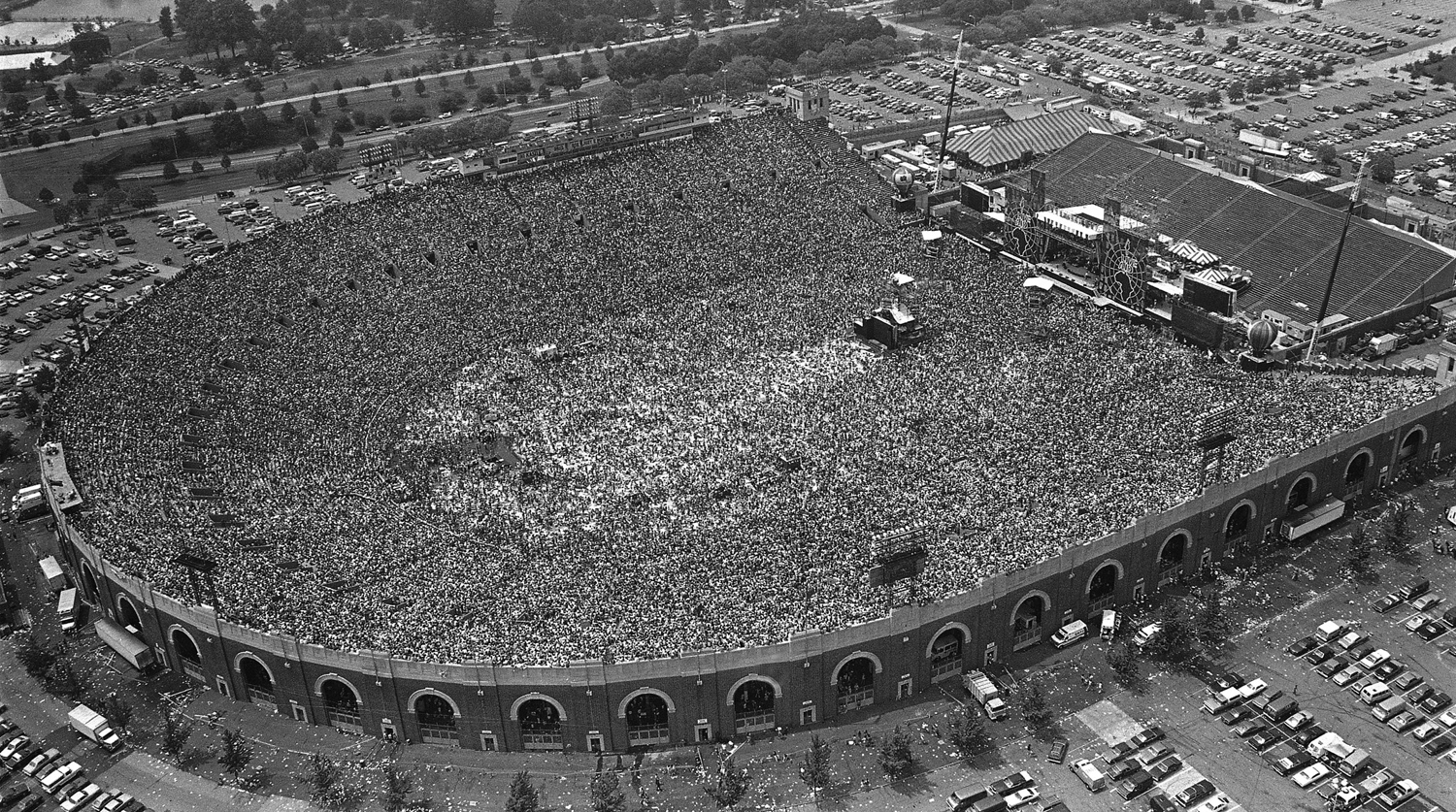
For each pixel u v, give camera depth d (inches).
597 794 4783.5
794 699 5157.5
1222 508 5984.3
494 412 7401.6
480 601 5388.8
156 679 5689.0
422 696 5167.3
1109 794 4827.8
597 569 5600.4
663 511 6136.8
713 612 5226.4
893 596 5157.5
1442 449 6953.7
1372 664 5374.0
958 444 6515.8
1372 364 7519.7
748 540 5753.0
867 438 6702.8
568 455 6850.4
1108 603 5787.4
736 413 7165.4
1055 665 5511.8
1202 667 5452.8
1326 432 6373.0
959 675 5452.8
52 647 5940.0
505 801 4913.9
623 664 4938.5
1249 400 6825.8
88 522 6058.1
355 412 7352.4
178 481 6466.5
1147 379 7160.4
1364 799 4729.3
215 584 5521.7
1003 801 4771.2
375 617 5295.3
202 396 7396.7
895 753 4950.8
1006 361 7539.4
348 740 5270.7
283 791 5017.2
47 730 5398.6
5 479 7470.5
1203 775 4889.3
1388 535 6186.0
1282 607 5807.1
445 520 6136.8
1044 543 5556.1
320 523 6082.7
